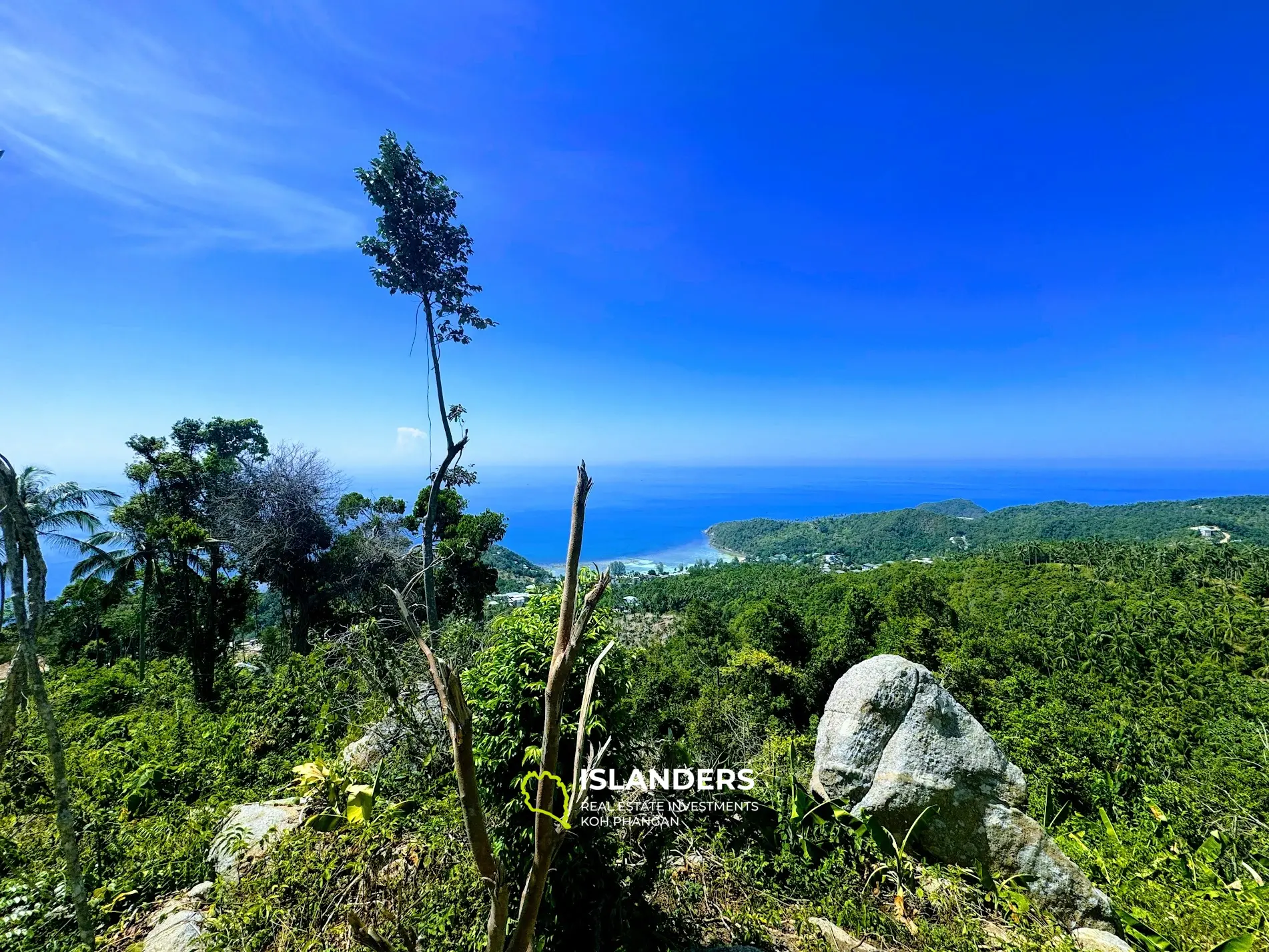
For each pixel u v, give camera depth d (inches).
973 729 173.0
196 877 140.4
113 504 607.5
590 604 37.2
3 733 62.9
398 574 648.4
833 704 187.2
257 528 613.0
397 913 116.5
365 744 210.2
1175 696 1055.0
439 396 465.7
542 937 108.8
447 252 458.6
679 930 124.3
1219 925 142.9
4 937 115.0
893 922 131.9
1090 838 260.5
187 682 520.7
